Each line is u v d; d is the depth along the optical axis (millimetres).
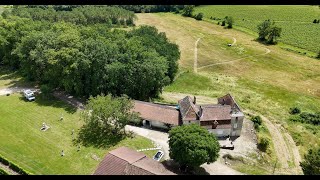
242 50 190375
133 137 103688
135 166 80062
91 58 120312
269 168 96438
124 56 122688
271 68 168500
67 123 110500
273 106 133750
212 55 182875
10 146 98188
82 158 94250
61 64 122688
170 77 147000
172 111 110000
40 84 138000
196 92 141750
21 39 140125
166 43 155000
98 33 140875
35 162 91750
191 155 83938
